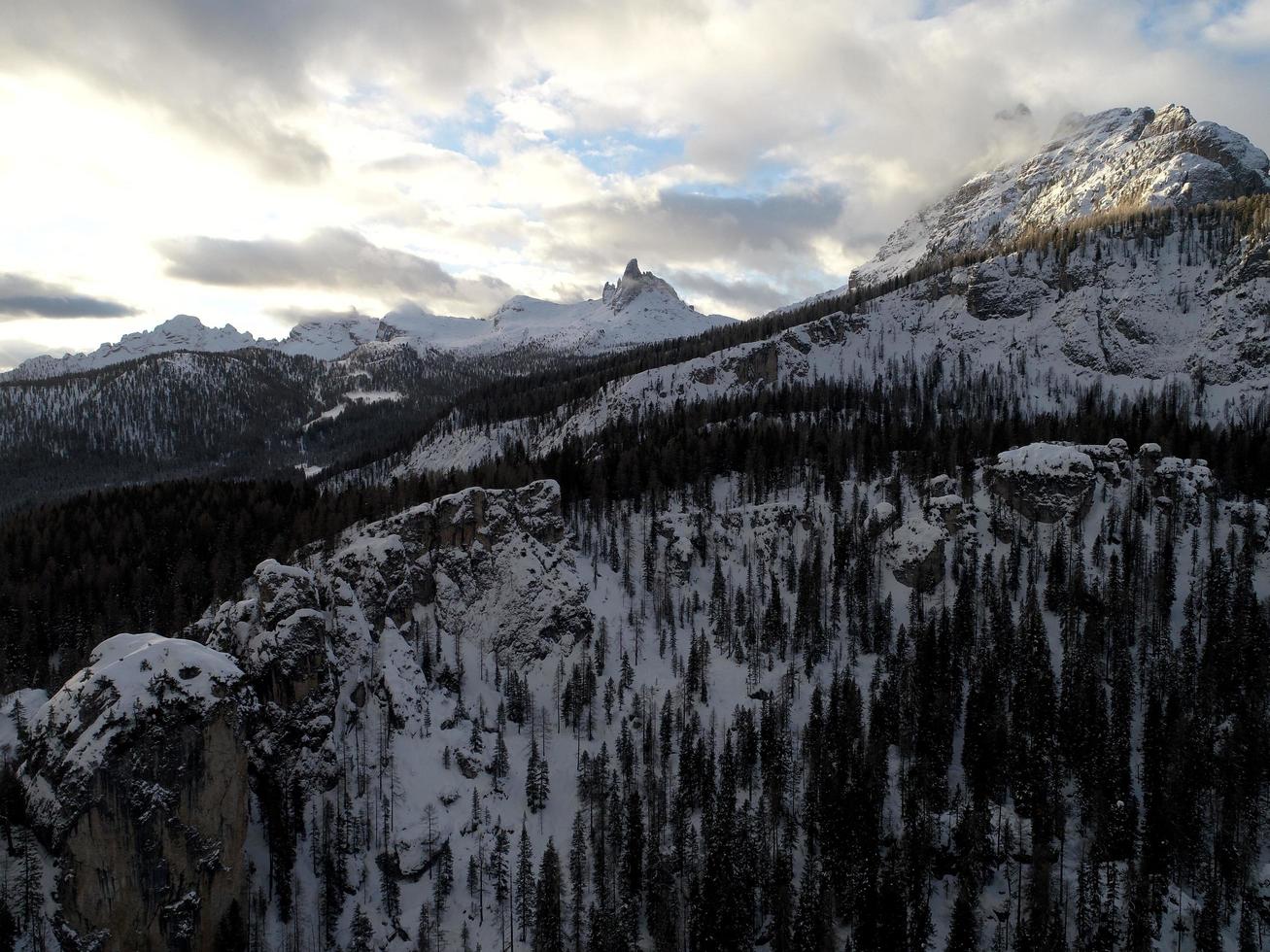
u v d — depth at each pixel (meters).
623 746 155.75
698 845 137.88
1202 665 161.88
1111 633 174.38
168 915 108.12
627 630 188.12
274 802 128.25
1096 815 138.25
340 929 123.81
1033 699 155.62
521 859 128.25
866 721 163.62
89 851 105.69
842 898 129.38
